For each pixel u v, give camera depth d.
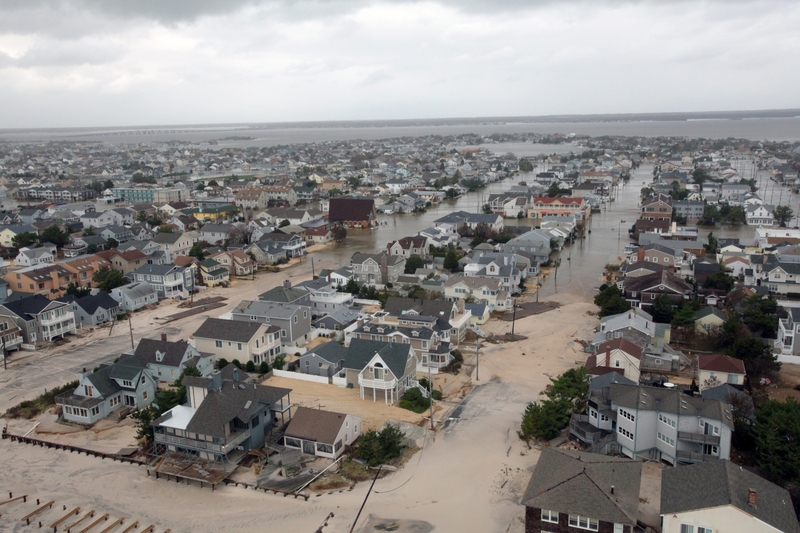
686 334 85.69
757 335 85.75
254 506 49.03
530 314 100.50
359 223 189.50
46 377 76.50
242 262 130.88
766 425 51.34
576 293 112.62
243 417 55.31
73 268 116.31
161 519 47.59
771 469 48.38
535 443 58.56
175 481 52.88
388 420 63.25
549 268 131.75
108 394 65.94
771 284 106.19
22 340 86.81
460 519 47.00
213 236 164.50
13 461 56.78
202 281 122.81
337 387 72.56
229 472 52.97
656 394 55.28
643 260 118.94
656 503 47.59
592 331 91.75
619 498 41.66
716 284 105.31
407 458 56.34
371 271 118.69
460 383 73.69
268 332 82.00
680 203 192.25
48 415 66.00
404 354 69.44
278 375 76.38
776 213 178.12
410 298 93.31
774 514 38.94
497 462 55.41
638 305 98.56
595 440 56.91
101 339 90.50
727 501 38.84
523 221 195.88
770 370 71.06
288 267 138.00
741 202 198.62
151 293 108.69
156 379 73.94
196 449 54.53
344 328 90.38
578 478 43.31
